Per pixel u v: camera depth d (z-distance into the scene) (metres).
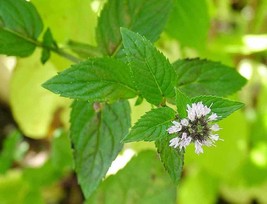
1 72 0.27
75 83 0.12
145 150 0.17
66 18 0.17
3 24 0.15
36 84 0.20
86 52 0.16
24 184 0.25
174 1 0.17
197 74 0.14
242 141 0.23
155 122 0.11
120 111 0.14
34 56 0.19
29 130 0.23
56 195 0.29
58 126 0.23
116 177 0.17
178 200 0.27
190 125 0.11
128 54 0.12
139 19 0.14
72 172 0.28
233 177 0.27
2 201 0.25
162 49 0.21
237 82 0.14
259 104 0.28
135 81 0.12
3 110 0.31
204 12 0.18
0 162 0.24
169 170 0.12
